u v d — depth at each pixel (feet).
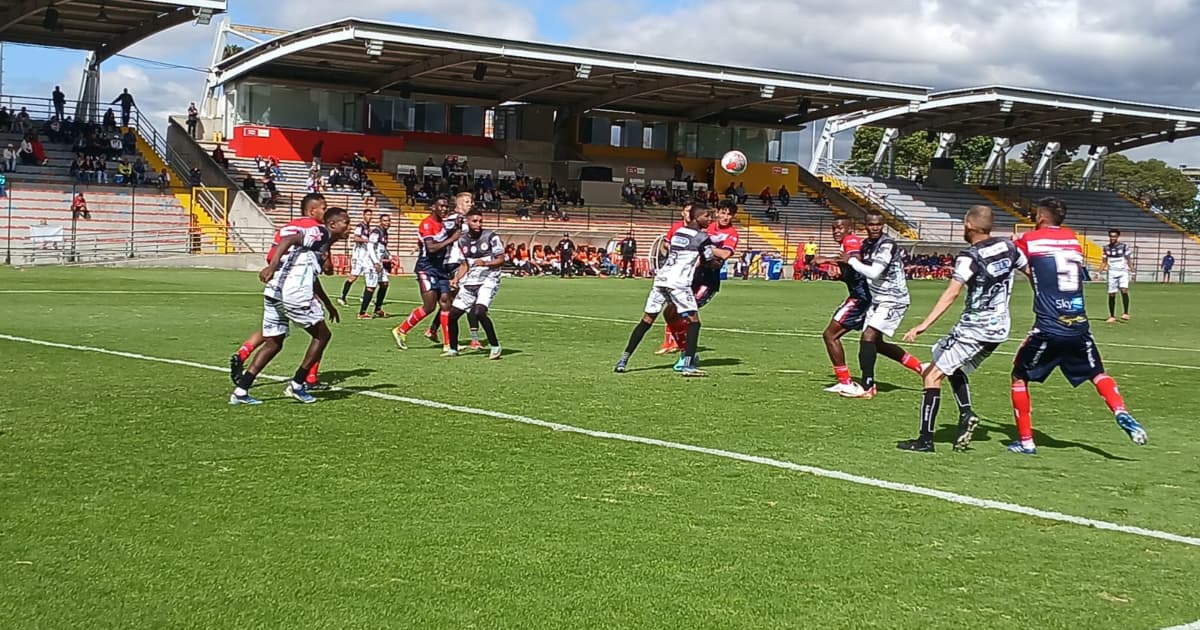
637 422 29.07
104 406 29.32
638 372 39.75
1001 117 184.75
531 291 96.12
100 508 19.20
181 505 19.52
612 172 169.68
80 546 17.11
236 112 151.43
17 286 77.15
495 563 16.80
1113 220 208.23
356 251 68.49
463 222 43.27
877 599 15.75
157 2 116.47
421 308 45.24
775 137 188.14
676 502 20.65
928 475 23.71
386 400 31.55
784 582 16.34
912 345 54.90
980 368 44.52
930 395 26.50
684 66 143.23
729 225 42.27
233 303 67.21
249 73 146.10
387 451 24.40
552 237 144.15
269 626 14.16
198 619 14.34
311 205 30.27
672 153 181.57
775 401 33.58
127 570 16.10
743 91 162.61
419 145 164.35
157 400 30.50
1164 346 58.80
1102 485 23.26
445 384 35.27
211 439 25.23
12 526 18.03
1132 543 18.89
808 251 151.74
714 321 67.21
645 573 16.55
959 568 17.24
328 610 14.74
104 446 24.18
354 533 18.11
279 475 21.89
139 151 140.05
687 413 30.81
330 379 35.60
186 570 16.15
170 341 45.21
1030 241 26.63
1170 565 17.72
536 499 20.57
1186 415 33.35
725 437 27.27
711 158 184.03
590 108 168.14
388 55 138.21
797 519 19.71
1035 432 29.68
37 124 137.59
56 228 118.73
